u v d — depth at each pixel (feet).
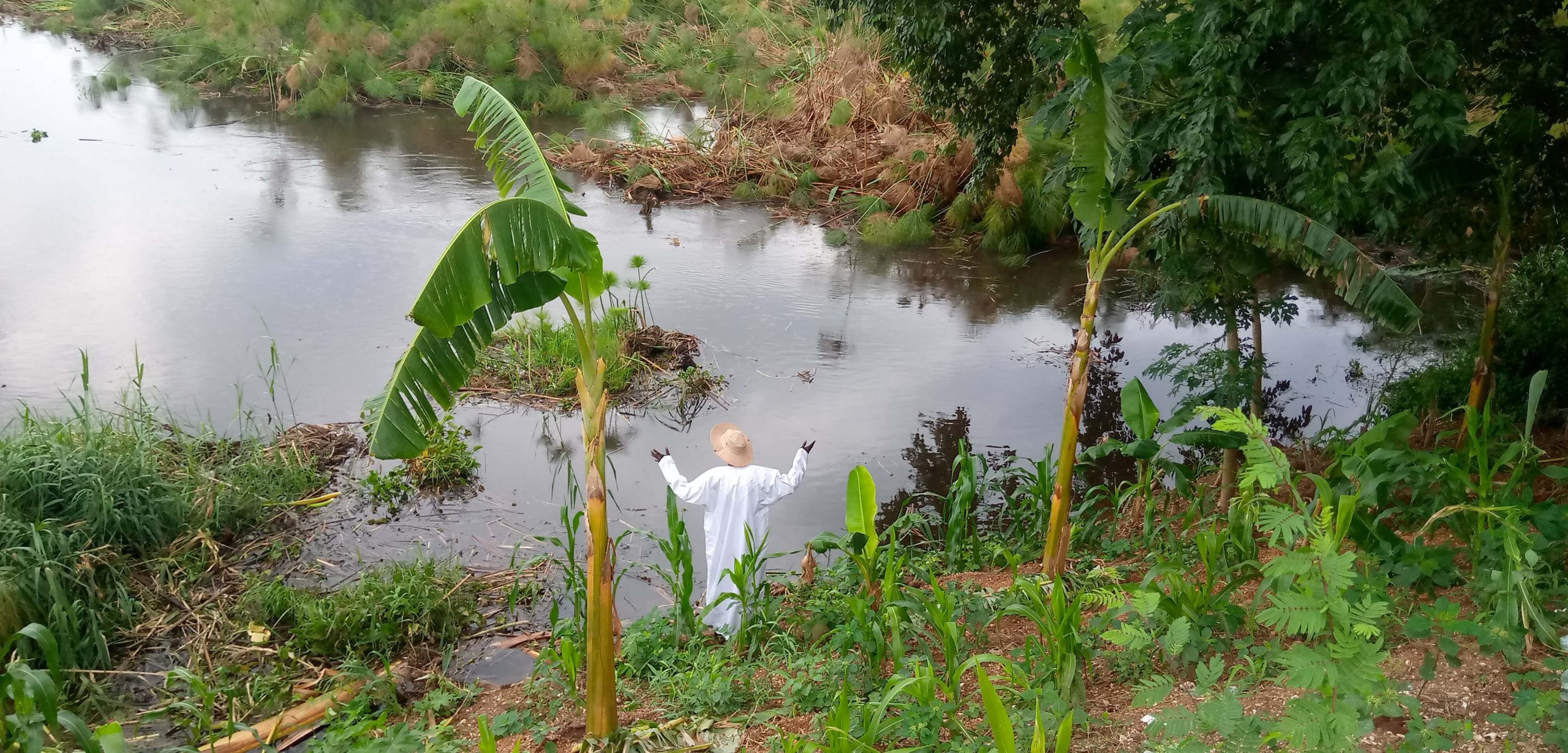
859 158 58.18
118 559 22.26
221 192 52.08
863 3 31.55
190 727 18.30
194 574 22.84
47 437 24.27
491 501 27.14
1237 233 21.08
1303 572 12.81
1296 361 37.32
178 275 40.86
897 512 26.96
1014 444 30.91
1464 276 44.01
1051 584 19.80
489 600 22.94
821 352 37.55
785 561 24.57
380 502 26.73
